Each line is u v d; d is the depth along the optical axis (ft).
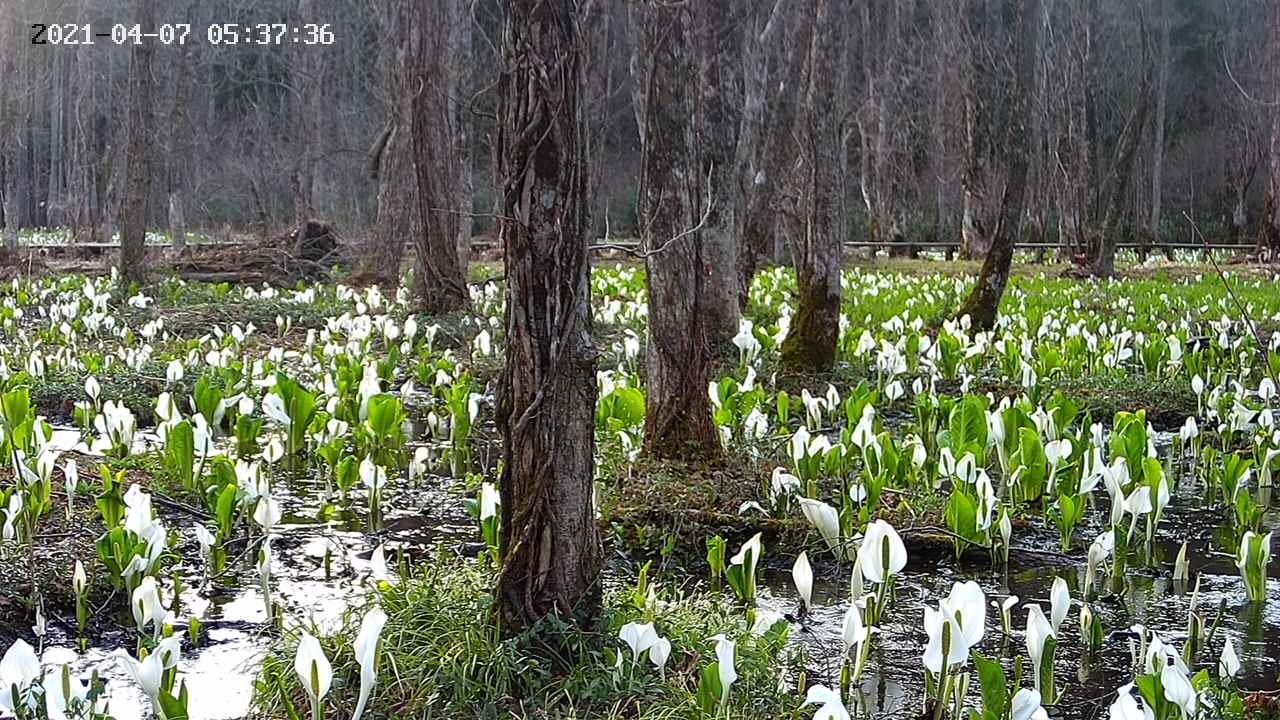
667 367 25.81
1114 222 86.12
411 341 41.57
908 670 17.04
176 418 25.08
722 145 38.81
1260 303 60.34
